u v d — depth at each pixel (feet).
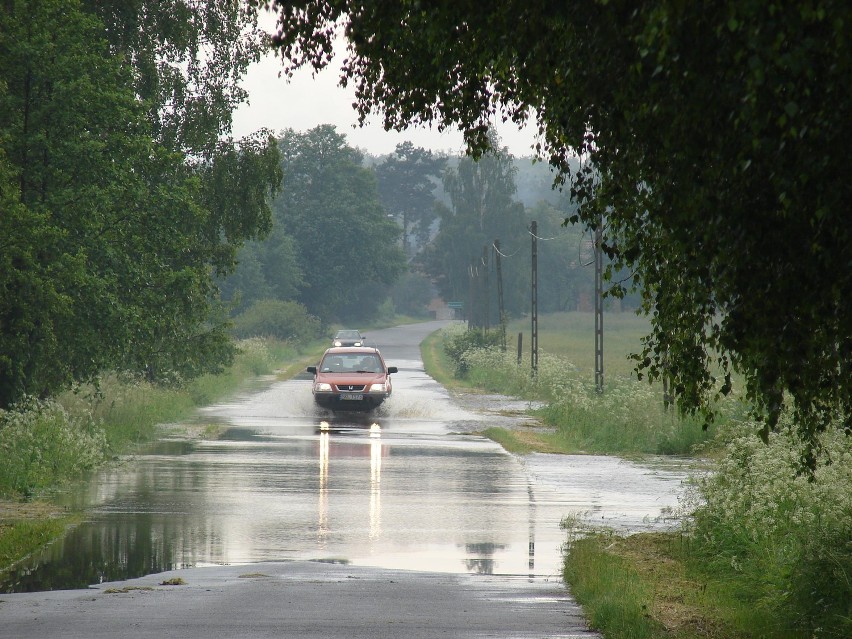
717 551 135.74
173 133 418.92
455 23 71.26
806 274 64.03
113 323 270.87
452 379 631.15
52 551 138.10
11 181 258.16
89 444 235.40
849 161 58.08
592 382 426.51
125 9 386.52
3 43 261.24
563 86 73.72
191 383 454.40
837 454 129.08
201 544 143.54
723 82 58.44
